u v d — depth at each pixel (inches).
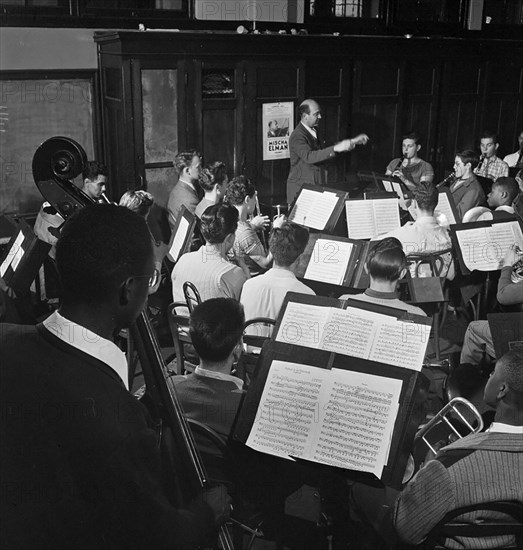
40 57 187.9
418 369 66.9
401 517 60.4
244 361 99.2
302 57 214.4
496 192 164.2
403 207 197.2
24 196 193.3
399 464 61.0
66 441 38.7
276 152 219.3
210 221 118.7
